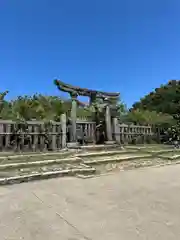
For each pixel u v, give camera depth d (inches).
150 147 457.7
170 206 130.6
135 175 216.8
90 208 127.3
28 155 319.6
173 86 1277.1
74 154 344.2
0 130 357.1
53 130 407.5
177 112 853.8
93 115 507.8
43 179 200.7
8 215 116.8
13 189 167.0
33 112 526.6
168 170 243.0
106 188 169.5
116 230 100.4
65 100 635.5
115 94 504.4
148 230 100.4
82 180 196.2
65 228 102.2
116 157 319.3
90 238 93.0
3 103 506.6
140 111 725.9
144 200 141.3
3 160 281.7
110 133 464.8
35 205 132.0
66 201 139.3
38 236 94.5
